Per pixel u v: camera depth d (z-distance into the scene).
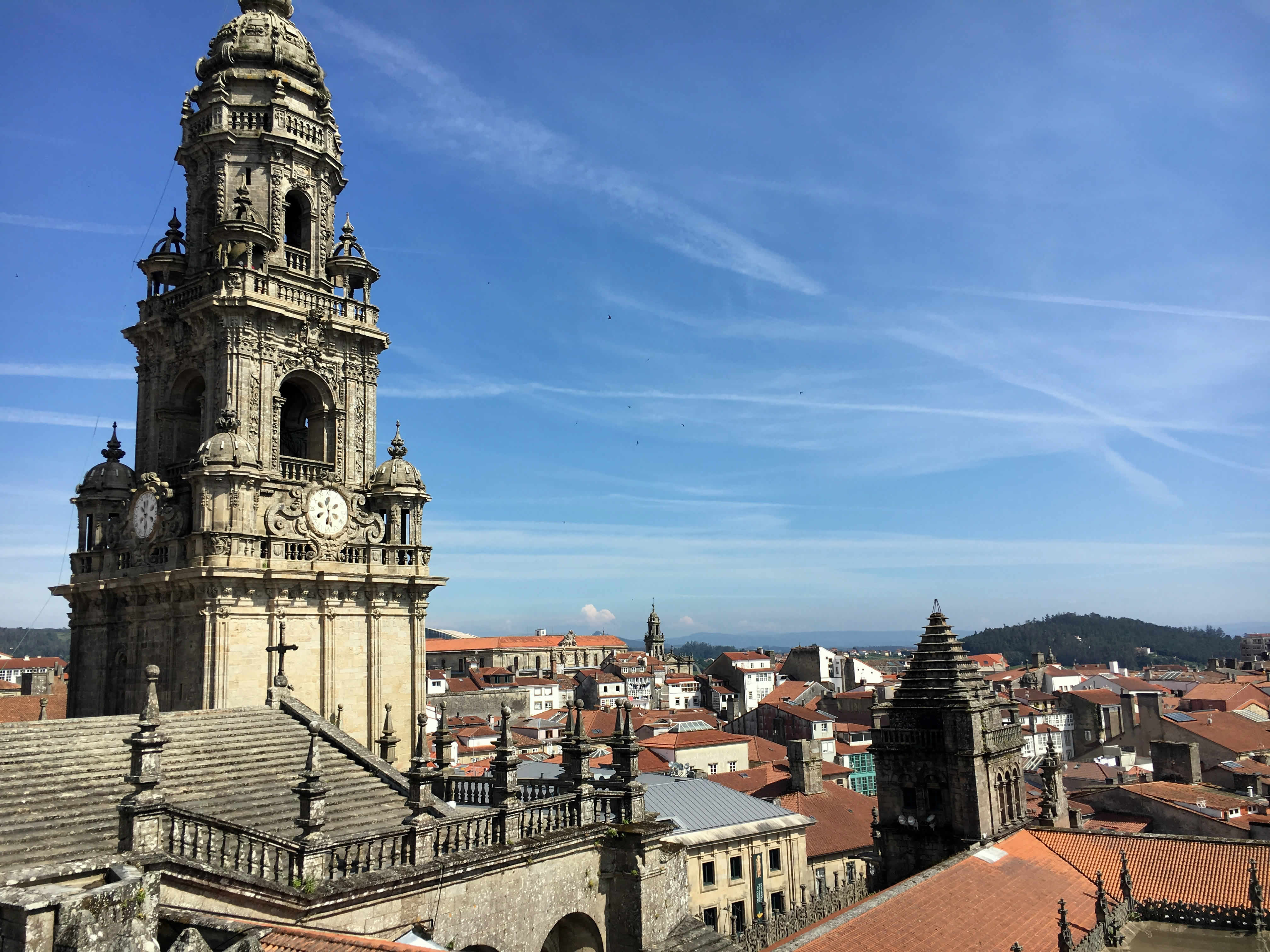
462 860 27.25
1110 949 43.88
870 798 88.75
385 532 53.25
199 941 16.33
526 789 34.91
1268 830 63.94
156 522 48.88
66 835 24.27
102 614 51.56
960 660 59.72
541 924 30.08
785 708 132.00
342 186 59.53
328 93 58.41
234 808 28.77
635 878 32.62
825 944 36.34
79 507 53.81
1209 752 103.94
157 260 55.16
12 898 15.20
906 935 38.38
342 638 49.53
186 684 45.09
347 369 54.78
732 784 87.69
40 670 103.06
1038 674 197.88
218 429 49.03
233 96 55.09
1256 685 166.50
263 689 45.78
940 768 57.31
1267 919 44.84
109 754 29.72
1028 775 101.94
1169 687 188.00
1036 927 42.69
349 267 55.69
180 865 20.67
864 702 150.50
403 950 18.44
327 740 36.22
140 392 56.06
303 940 19.02
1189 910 46.69
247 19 56.75
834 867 73.56
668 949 32.53
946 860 48.81
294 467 51.81
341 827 29.38
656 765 90.56
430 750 70.69
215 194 54.31
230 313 50.00
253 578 45.41
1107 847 53.38
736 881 63.78
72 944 14.98
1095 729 132.25
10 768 27.14
